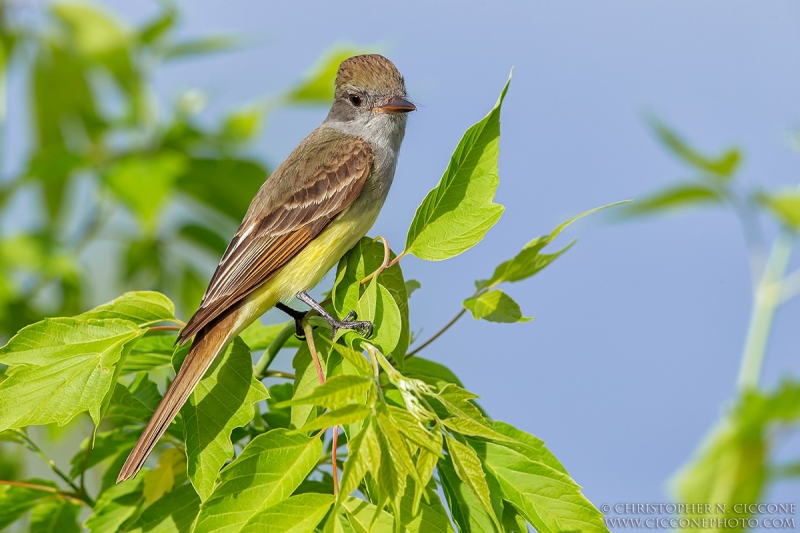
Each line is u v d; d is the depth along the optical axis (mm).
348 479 5609
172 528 7305
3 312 11102
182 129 11414
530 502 6660
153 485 7812
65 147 11266
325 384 5695
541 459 6988
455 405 6387
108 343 7164
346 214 10555
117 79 11688
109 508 7953
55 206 12078
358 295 7699
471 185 7438
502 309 7738
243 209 11555
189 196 11531
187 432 6871
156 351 8523
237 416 6938
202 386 7133
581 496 6617
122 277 11766
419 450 6266
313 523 6031
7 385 6875
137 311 7664
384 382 7496
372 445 5711
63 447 11227
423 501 6301
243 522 6102
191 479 6617
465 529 6695
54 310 11430
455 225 7395
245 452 6246
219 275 9938
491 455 6832
